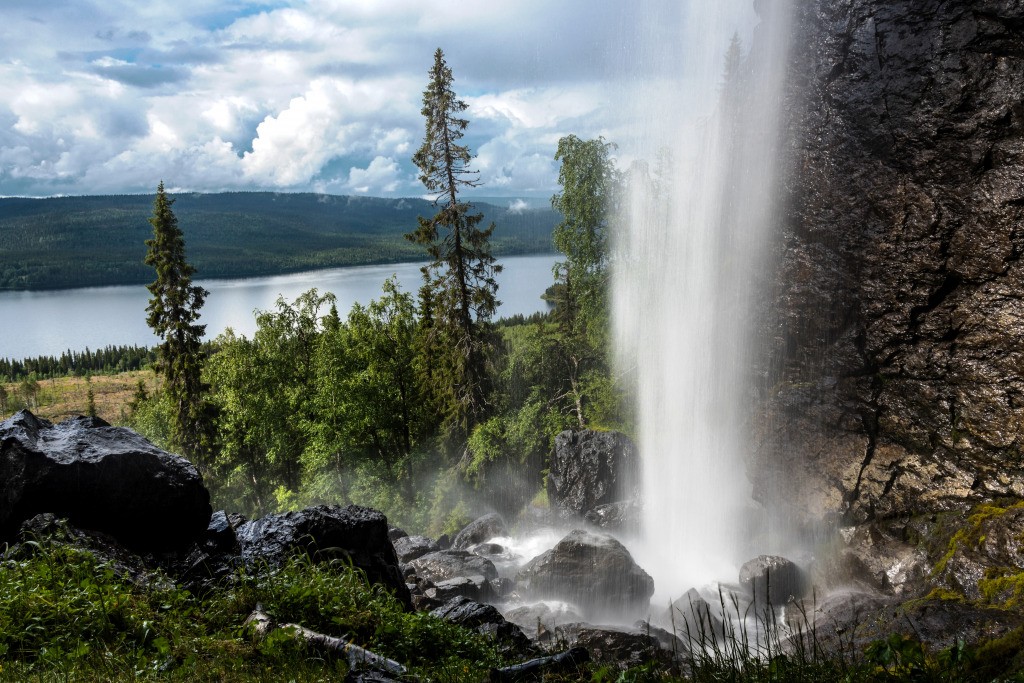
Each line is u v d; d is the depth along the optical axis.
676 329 16.34
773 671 4.26
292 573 5.32
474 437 26.91
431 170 27.16
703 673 4.42
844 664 4.37
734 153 12.72
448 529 26.30
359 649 4.32
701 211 14.65
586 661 5.12
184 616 4.51
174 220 34.88
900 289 10.24
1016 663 6.15
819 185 11.27
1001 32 9.35
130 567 5.04
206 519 5.84
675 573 12.89
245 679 3.76
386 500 31.25
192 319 35.59
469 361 27.84
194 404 35.66
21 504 5.13
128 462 5.45
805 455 11.23
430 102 26.73
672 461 15.88
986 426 9.18
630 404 24.42
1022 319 8.99
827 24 11.23
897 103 10.30
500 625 6.50
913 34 10.21
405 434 34.19
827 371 11.16
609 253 27.45
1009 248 9.12
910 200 10.12
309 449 33.28
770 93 12.00
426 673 4.36
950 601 7.74
